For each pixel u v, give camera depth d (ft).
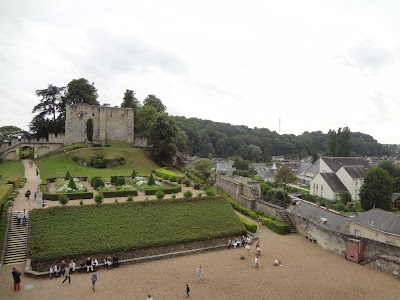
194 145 547.49
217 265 106.52
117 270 100.83
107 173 226.79
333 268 105.91
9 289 83.41
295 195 273.75
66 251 101.81
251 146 652.89
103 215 123.13
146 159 275.80
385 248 106.32
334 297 84.74
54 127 296.71
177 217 133.49
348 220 134.82
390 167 310.45
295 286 90.68
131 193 165.27
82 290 85.05
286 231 146.51
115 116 306.35
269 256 116.26
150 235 118.42
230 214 144.97
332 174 280.10
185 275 97.25
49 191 162.91
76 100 303.89
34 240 103.91
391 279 97.35
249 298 82.64
